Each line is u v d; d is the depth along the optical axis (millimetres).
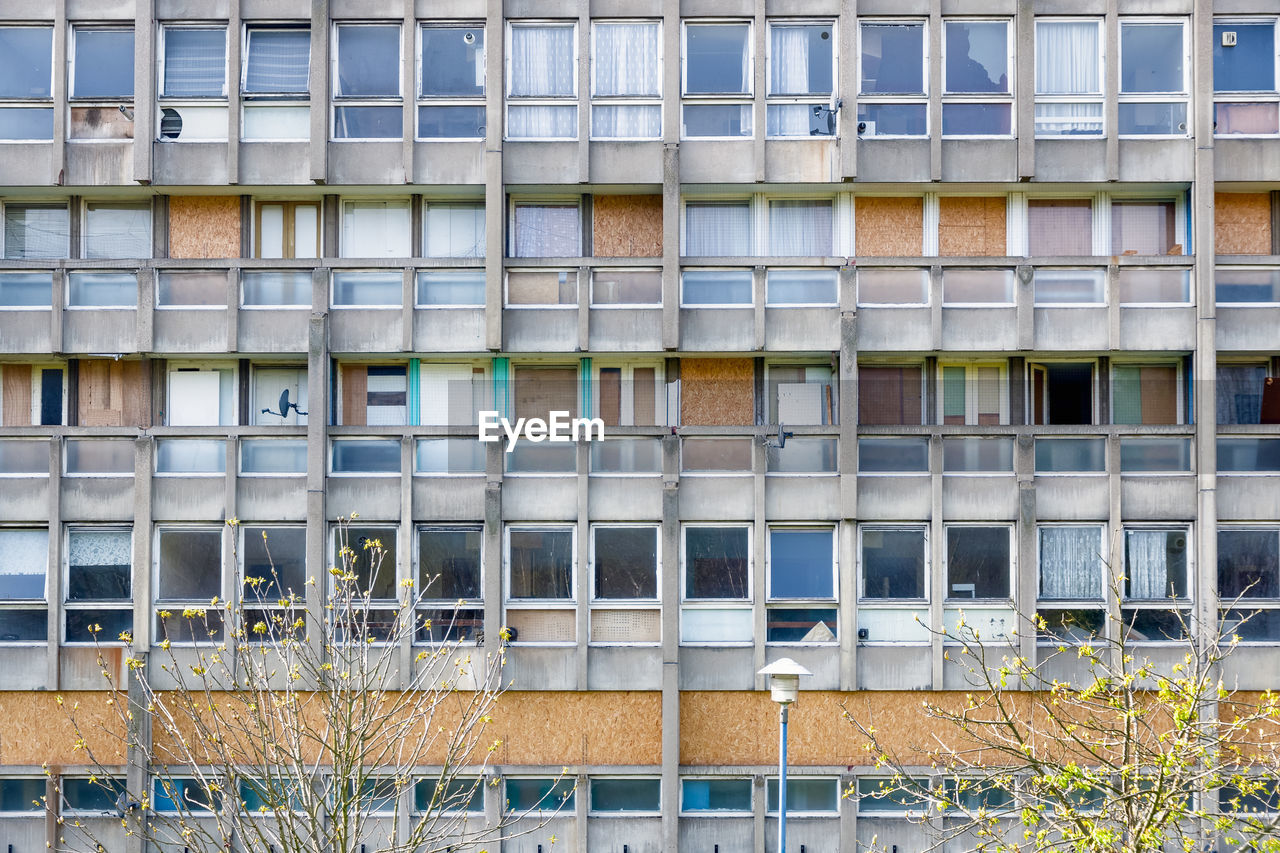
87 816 16156
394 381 16906
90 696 16344
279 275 16438
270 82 16531
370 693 14117
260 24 16484
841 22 16141
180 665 16141
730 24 16422
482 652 16094
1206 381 15953
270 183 16312
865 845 15664
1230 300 16297
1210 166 16016
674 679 15859
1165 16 16281
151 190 16625
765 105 16188
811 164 16266
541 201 16922
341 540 16266
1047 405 16828
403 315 16219
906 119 16328
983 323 16125
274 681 15836
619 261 16266
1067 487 16172
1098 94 16312
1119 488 16094
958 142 16172
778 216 16922
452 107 16438
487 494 16078
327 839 11227
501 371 16891
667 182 16094
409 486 16234
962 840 15984
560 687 16125
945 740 16125
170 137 16484
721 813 16125
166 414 16953
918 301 16234
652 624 16219
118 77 16594
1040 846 11812
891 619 16234
